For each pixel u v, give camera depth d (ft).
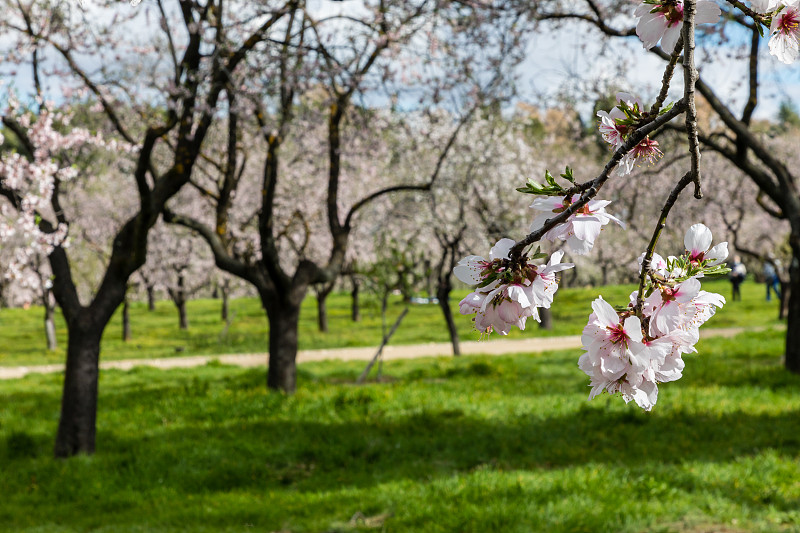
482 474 30.17
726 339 77.92
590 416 41.14
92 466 34.50
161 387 59.82
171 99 37.58
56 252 37.06
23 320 175.11
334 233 55.52
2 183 37.24
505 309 4.80
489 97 52.03
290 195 101.19
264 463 34.88
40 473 33.76
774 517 24.02
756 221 130.52
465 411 44.42
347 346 99.25
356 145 55.77
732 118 46.03
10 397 58.80
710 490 27.09
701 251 5.03
